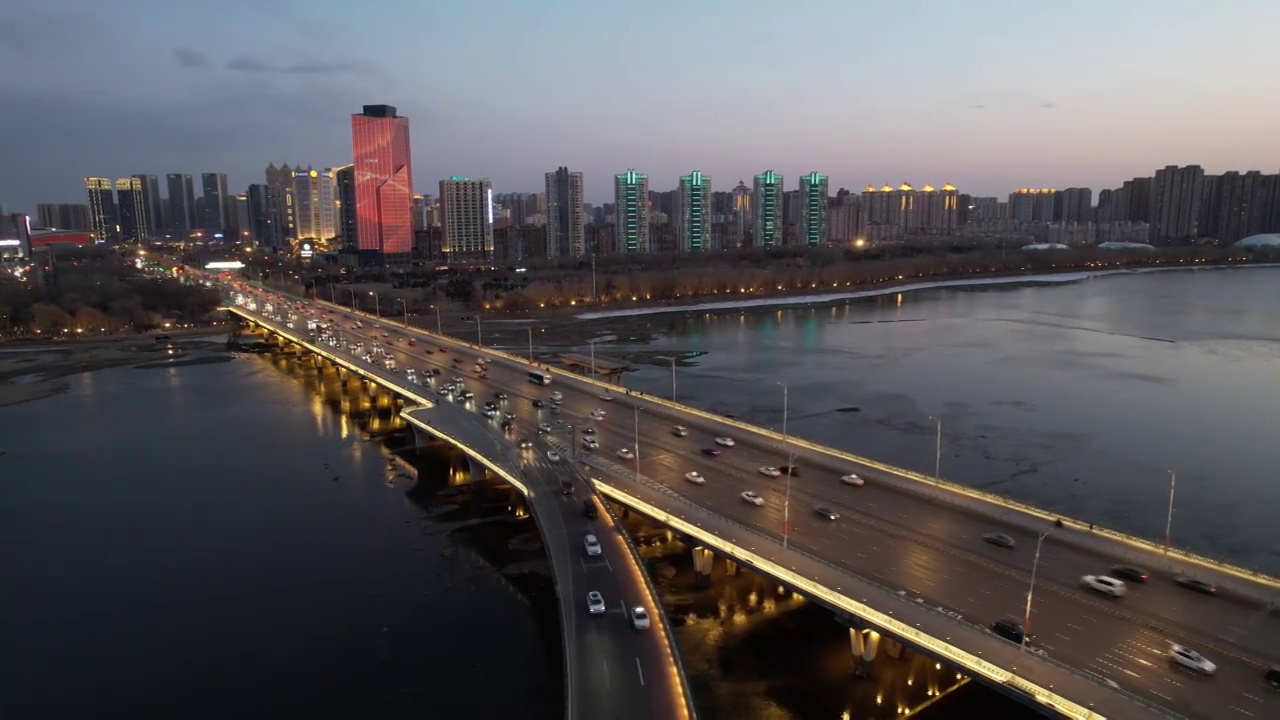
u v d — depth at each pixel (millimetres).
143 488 124438
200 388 197625
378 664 76250
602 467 102625
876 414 152875
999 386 176125
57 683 73938
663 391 176625
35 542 104562
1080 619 61625
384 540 103500
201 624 83812
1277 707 50344
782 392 173250
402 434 151500
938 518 82812
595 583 74312
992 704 66875
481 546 101000
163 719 68688
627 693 58281
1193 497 108688
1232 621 60875
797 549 75500
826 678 70875
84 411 174375
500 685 72750
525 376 167250
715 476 98188
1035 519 81562
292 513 113188
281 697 71562
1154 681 53312
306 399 184375
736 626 79562
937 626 60938
